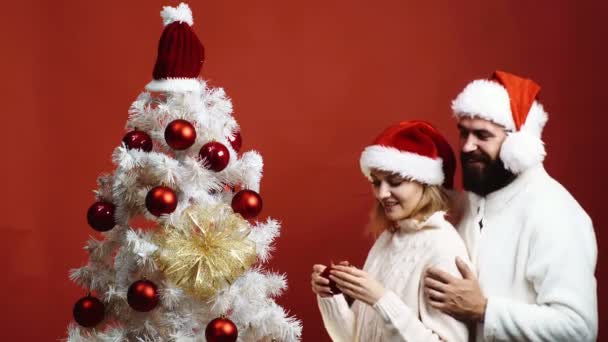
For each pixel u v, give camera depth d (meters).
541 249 1.98
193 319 1.94
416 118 3.16
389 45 3.16
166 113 1.95
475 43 3.15
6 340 3.10
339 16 3.17
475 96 2.10
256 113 3.17
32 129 3.12
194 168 1.89
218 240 1.88
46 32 3.13
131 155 1.88
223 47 3.15
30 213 3.12
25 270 3.12
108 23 3.15
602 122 3.10
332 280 2.14
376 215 2.24
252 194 1.99
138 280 1.88
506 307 1.94
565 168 3.11
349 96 3.17
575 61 3.11
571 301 1.91
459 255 2.04
